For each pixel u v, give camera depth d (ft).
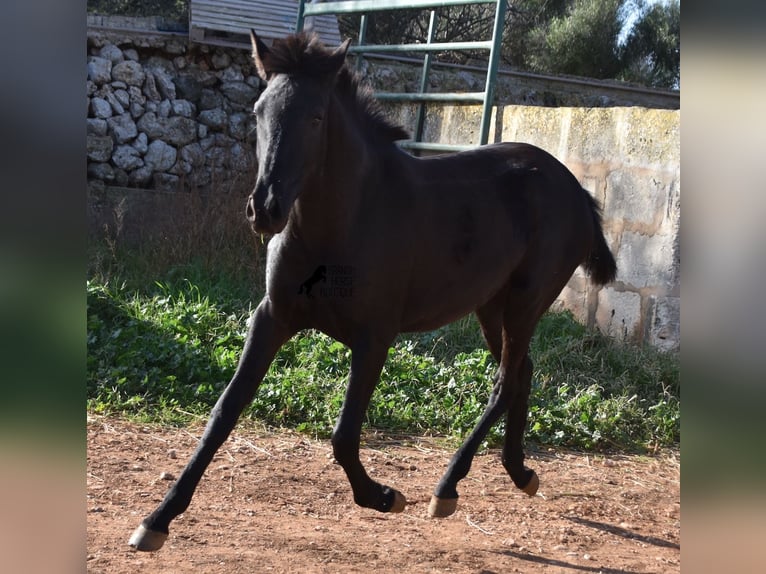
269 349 10.69
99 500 11.87
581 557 11.44
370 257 10.58
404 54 34.81
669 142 21.71
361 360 10.69
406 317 11.71
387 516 12.62
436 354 21.20
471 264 12.29
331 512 12.54
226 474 13.69
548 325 22.95
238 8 29.81
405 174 11.48
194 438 15.33
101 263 24.85
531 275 13.76
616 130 23.16
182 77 29.25
